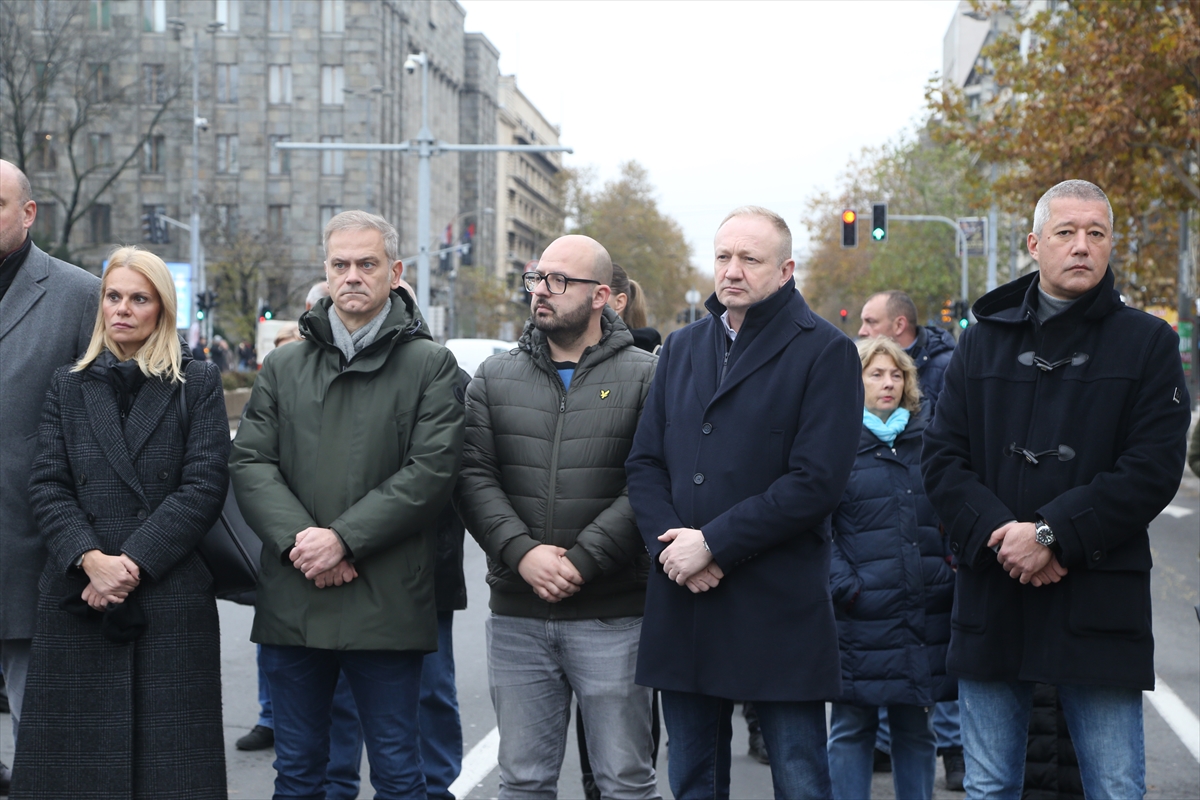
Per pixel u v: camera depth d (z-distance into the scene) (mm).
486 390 4402
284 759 4289
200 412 4363
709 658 3912
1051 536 3598
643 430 4164
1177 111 19312
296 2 69625
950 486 3875
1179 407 3658
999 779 3830
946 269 54062
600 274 4320
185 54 69375
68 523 4180
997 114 22531
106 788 4133
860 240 63531
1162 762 5996
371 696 4223
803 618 3906
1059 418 3723
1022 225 31953
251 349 54375
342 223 4309
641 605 4273
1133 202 21125
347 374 4285
